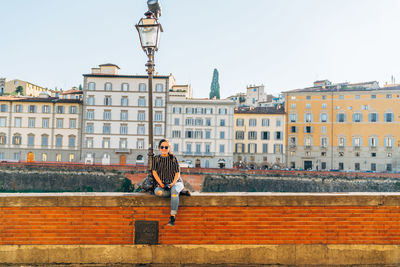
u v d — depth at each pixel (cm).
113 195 593
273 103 8756
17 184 4969
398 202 603
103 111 6538
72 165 5000
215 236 597
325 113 6950
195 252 595
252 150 7006
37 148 6444
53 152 6469
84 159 6444
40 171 5006
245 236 600
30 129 6469
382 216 603
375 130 6688
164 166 584
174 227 595
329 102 6938
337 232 602
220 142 6531
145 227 593
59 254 583
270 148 6962
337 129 6875
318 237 601
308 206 602
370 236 600
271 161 6944
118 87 6594
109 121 6525
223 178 4919
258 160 6975
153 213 595
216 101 6562
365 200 603
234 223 600
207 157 6519
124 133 6525
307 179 4919
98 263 588
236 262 595
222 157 6519
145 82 6606
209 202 596
